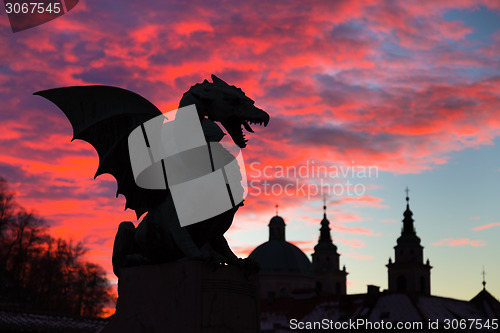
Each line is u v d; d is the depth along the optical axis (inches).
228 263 315.6
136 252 321.7
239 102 311.4
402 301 3545.8
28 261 3447.3
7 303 2901.1
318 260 6781.5
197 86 314.0
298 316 3767.2
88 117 315.6
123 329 306.2
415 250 6077.8
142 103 314.2
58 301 3491.6
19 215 3422.7
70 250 3624.5
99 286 3646.7
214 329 297.3
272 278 5949.8
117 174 319.9
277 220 6259.8
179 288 296.2
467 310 3727.9
